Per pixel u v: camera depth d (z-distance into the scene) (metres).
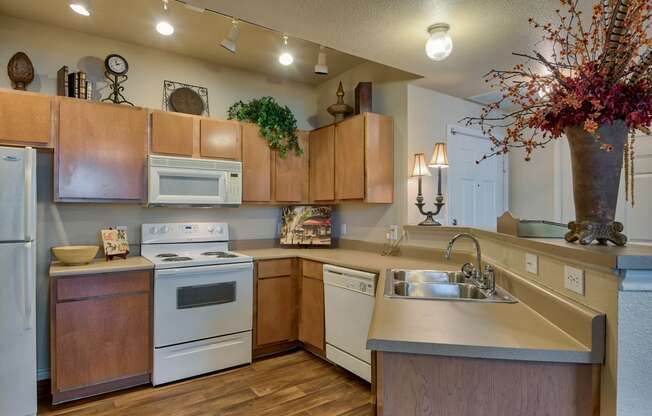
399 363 1.16
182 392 2.57
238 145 3.33
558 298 1.25
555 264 1.31
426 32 2.16
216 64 3.57
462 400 1.13
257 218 3.79
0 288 2.16
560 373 1.07
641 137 2.64
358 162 3.12
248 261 3.06
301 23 2.08
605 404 1.00
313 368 2.96
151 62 3.24
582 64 1.16
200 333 2.82
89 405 2.39
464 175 3.45
